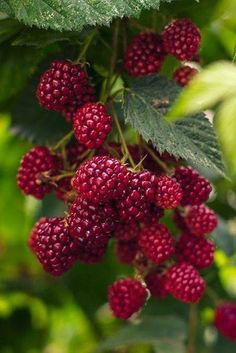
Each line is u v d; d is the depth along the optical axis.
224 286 0.66
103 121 0.44
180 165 0.48
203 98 0.34
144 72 0.47
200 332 0.67
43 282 0.73
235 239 0.62
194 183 0.46
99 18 0.43
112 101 0.46
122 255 0.49
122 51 0.49
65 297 0.74
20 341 0.74
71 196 0.45
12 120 0.55
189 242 0.48
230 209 0.67
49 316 0.75
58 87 0.45
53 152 0.48
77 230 0.43
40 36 0.46
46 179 0.47
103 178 0.42
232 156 0.33
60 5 0.43
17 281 0.73
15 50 0.51
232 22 0.59
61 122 0.54
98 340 0.74
